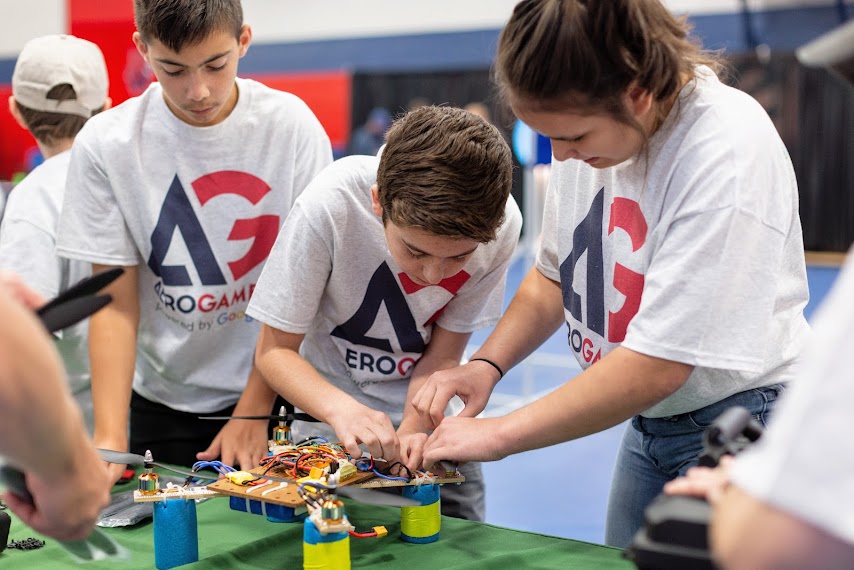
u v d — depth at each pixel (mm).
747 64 5879
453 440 1225
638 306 1207
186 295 1684
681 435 1300
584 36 957
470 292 1534
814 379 567
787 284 1191
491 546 1247
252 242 1700
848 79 585
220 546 1249
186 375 1762
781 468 564
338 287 1489
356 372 1604
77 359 1800
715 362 1046
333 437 1633
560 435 1155
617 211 1221
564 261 1377
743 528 586
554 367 4973
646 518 808
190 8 1415
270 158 1686
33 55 1799
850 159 6281
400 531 1302
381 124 7125
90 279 879
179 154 1645
